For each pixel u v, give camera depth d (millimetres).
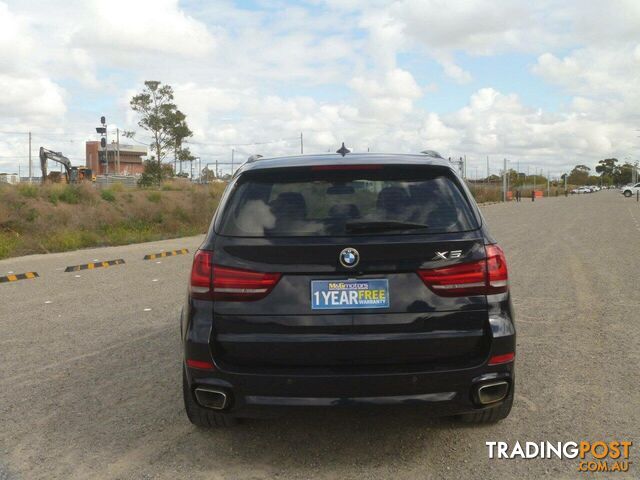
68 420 4312
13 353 6109
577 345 6078
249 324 3359
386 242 3320
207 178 72438
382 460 3633
